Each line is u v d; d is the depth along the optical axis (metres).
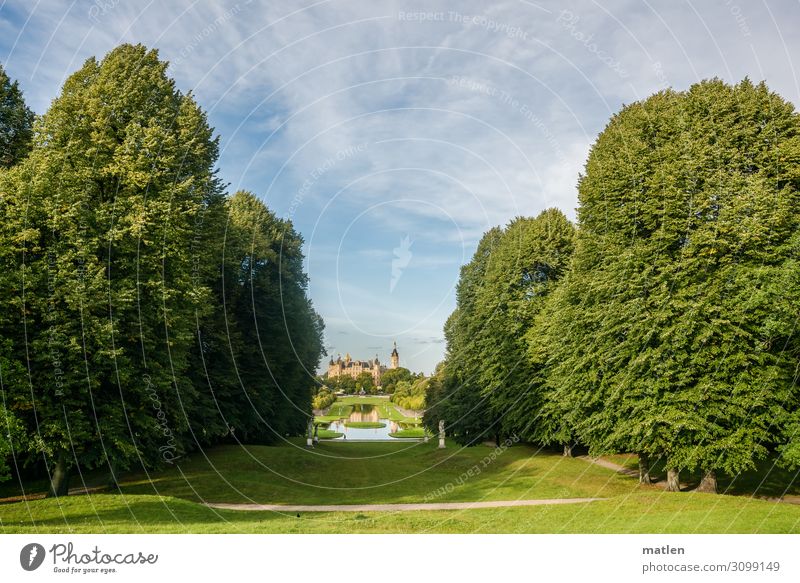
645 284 25.52
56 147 22.69
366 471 35.25
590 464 36.34
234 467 32.62
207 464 32.88
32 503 19.92
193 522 18.25
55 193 21.17
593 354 27.55
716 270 24.25
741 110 27.06
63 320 20.19
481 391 47.28
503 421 42.94
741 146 26.61
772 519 18.08
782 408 23.08
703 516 18.67
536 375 39.75
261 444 45.31
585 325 29.52
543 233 44.00
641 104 31.53
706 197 25.28
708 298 23.67
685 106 28.42
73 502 20.19
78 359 19.92
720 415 23.02
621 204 28.38
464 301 59.06
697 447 23.41
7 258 19.98
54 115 23.00
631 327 25.45
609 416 26.56
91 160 22.88
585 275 30.39
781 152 25.58
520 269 44.19
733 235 24.20
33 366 19.67
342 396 169.38
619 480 31.02
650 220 26.84
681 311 24.48
